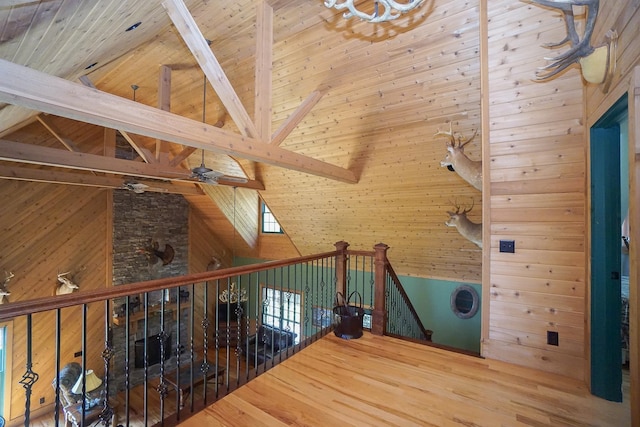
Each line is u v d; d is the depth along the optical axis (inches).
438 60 117.0
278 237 313.1
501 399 85.0
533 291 100.7
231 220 306.7
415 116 140.2
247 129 108.7
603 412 79.4
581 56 67.4
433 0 101.8
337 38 122.6
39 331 219.3
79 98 65.6
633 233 56.5
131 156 258.1
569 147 94.6
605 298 85.6
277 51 136.0
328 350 115.9
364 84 136.9
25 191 217.6
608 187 85.4
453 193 165.9
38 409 214.8
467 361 106.6
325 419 77.2
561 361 96.7
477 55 110.7
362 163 175.5
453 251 205.3
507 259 104.6
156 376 272.4
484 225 108.0
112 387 249.8
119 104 72.9
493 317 107.6
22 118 140.3
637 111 54.6
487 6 100.7
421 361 106.9
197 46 96.8
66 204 237.8
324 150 180.2
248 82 154.6
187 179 203.9
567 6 65.3
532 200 100.0
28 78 57.9
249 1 110.1
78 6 59.9
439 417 77.9
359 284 266.2
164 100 149.6
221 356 299.0
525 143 100.3
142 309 274.2
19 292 213.9
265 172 226.2
